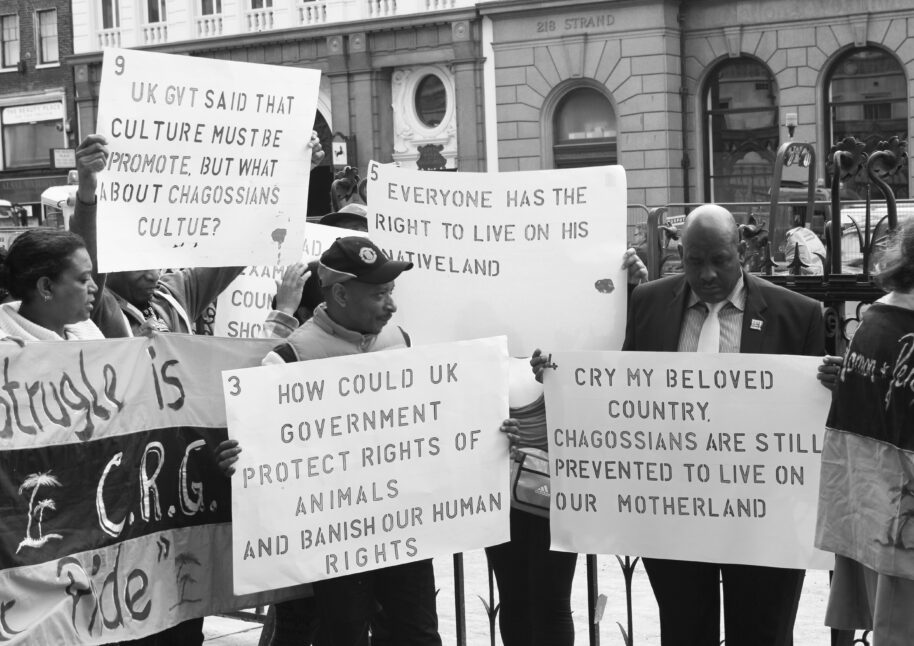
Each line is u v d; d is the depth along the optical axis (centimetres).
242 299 654
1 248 489
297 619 525
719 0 2764
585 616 675
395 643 480
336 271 460
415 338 521
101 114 482
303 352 467
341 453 464
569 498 484
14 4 3744
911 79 2591
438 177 521
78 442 437
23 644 418
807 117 2708
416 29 3044
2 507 416
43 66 3728
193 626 494
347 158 3159
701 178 2841
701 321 471
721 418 463
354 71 3134
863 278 524
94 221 489
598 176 515
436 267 521
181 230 500
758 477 462
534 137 2933
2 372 419
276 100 518
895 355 407
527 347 518
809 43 2686
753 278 467
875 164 546
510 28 2917
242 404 450
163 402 464
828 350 484
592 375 477
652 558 479
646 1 2756
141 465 456
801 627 638
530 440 502
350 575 472
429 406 477
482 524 485
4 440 418
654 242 1384
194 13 3391
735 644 480
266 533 453
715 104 2834
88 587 436
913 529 405
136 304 538
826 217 1435
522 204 518
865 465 416
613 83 2820
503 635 519
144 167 491
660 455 471
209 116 504
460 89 2998
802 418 455
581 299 515
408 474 475
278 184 520
